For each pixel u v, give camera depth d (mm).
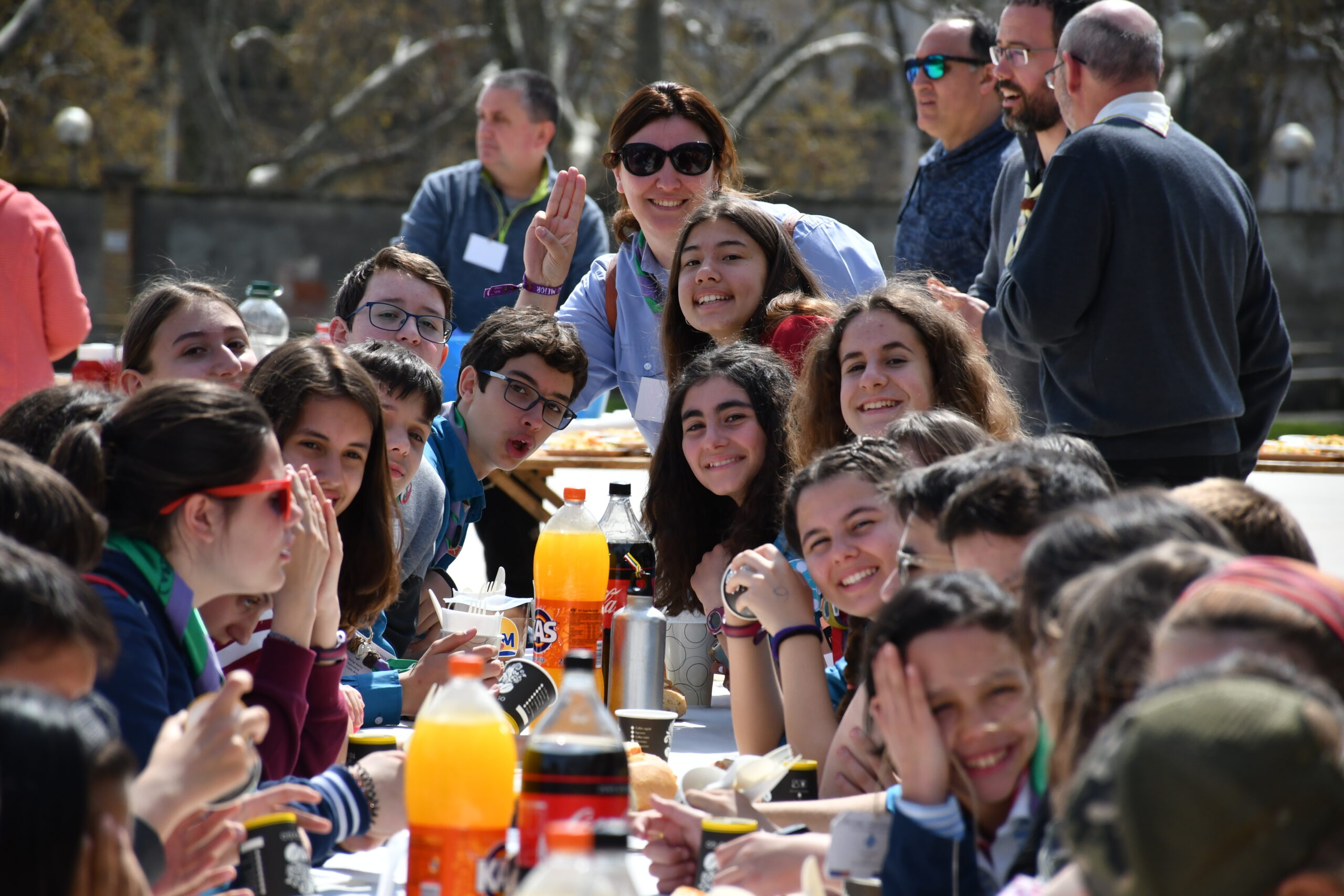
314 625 7055
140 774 5473
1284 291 69750
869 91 105562
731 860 5656
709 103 13664
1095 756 3420
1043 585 4922
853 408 9750
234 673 5180
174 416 6113
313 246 66875
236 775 5043
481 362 11750
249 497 6148
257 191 66312
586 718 5309
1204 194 11148
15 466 5301
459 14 85875
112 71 79062
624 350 13969
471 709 5316
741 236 11938
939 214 16812
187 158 80938
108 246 65000
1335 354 69312
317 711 7035
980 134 16469
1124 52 11383
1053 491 5883
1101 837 3227
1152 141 11094
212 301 11047
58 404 7289
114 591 5875
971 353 9938
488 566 17984
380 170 93625
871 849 5254
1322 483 34188
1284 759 2947
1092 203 10914
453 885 5180
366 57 84625
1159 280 10977
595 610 9070
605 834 3969
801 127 86312
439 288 13273
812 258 13305
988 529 5848
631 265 13883
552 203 14031
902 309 9742
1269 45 70625
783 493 9633
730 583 8078
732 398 9672
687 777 6812
